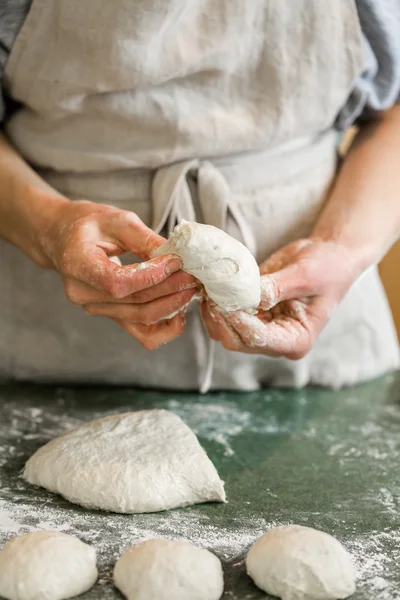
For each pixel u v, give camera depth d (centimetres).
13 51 83
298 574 61
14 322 93
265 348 76
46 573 60
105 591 62
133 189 86
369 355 99
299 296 78
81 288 75
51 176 88
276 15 81
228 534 68
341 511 71
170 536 67
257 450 81
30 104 86
